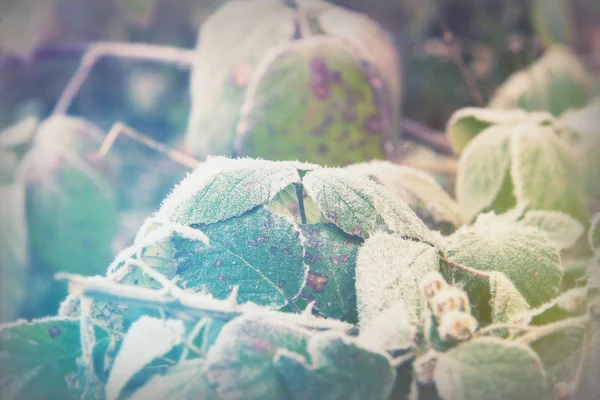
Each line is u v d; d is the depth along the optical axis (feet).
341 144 1.51
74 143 1.96
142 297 0.91
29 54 2.37
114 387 0.87
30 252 1.88
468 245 1.07
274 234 1.00
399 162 1.74
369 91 1.55
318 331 0.92
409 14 2.60
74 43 2.57
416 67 2.47
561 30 2.18
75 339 0.99
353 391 0.87
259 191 1.02
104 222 1.90
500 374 0.88
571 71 2.03
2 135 2.15
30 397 0.96
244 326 0.90
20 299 1.82
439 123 2.34
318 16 1.80
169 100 2.67
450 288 0.94
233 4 1.83
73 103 2.63
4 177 2.00
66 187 1.89
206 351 0.91
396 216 1.04
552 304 1.03
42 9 2.44
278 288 0.98
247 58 1.73
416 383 0.90
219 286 0.98
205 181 1.03
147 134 2.58
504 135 1.38
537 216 1.26
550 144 1.35
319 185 1.03
